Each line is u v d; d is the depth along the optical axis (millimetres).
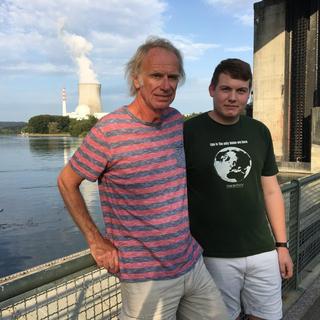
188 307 2480
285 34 25078
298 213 4422
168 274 2201
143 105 2148
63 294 2441
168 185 2189
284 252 2961
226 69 2643
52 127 171750
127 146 2098
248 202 2771
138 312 2201
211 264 2803
